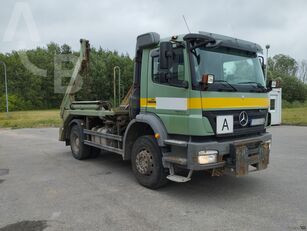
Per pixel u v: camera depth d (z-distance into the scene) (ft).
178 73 16.21
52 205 16.03
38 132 55.88
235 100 16.60
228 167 16.10
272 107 57.26
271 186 18.78
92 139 26.11
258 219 13.87
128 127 19.83
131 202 16.37
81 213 14.90
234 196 17.08
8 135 51.93
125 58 166.50
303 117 72.13
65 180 20.94
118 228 13.20
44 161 27.73
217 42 15.97
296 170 22.62
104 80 135.03
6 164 26.58
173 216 14.39
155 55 17.71
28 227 13.42
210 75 15.05
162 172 17.85
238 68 17.47
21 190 18.69
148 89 18.39
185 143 15.76
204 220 13.87
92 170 23.86
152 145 18.08
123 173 22.77
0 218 14.43
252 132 17.80
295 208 15.10
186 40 15.66
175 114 16.53
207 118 15.48
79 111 26.96
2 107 178.91
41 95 212.23
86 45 29.73
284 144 34.91
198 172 22.20
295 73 239.91
